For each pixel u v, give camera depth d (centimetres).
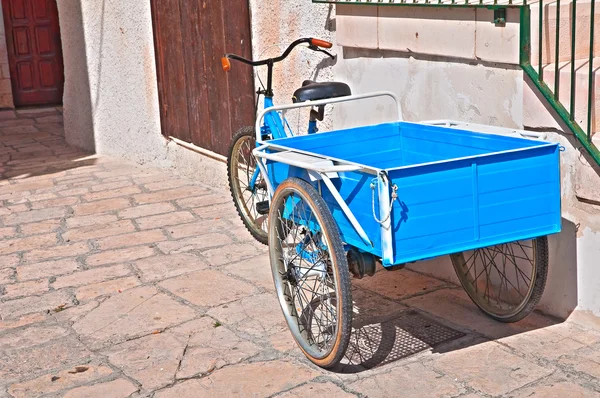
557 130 380
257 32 597
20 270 521
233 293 461
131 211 643
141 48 787
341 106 517
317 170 332
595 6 400
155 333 416
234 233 572
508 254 410
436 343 387
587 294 383
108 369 380
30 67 1262
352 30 489
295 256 387
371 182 318
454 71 428
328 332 375
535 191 338
